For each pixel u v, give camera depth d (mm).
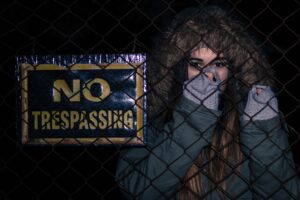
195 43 1714
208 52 1709
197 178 1802
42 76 1566
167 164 1677
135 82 1573
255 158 1696
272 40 4059
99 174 3459
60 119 1582
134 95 1578
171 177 1688
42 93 1571
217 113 1664
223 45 1715
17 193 3418
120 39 3857
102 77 1569
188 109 1658
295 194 1732
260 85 1727
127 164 1769
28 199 3428
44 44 3521
